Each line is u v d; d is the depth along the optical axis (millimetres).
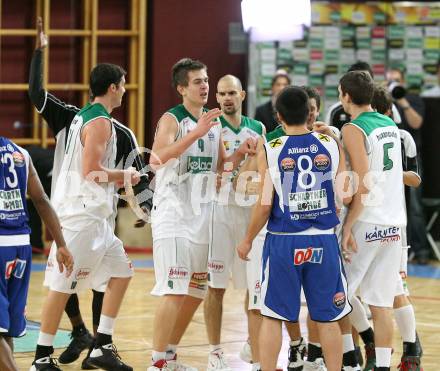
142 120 33500
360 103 13906
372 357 15023
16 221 11461
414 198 30188
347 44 33562
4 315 11031
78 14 33656
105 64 14594
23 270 11516
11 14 33000
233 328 19312
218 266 15320
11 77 33062
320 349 14602
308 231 12734
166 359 15078
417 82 33750
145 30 33688
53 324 14297
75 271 14312
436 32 33594
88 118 14180
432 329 19328
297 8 28797
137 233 32656
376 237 13617
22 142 32844
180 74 14648
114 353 14844
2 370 10828
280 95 13023
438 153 30672
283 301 12672
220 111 14086
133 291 24172
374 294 13711
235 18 33844
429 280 26891
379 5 33594
